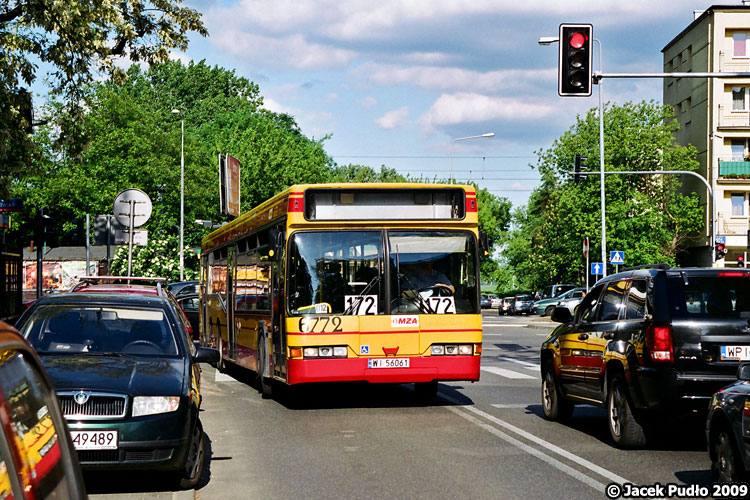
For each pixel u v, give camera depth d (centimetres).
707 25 6444
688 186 6756
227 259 1984
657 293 967
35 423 304
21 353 315
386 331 1348
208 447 1041
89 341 908
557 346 1221
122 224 2186
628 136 6144
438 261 1377
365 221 1362
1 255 2350
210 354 935
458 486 813
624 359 998
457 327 1369
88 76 1998
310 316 1335
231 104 8731
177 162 7106
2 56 1916
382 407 1408
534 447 1026
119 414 782
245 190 7288
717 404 751
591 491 792
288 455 982
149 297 985
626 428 998
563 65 1755
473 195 1395
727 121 6397
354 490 801
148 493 796
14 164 1994
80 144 2070
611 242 6062
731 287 972
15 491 267
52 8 1866
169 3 2123
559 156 6341
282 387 1550
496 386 1741
